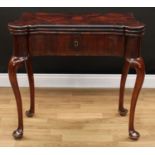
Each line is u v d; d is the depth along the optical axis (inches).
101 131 78.0
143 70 68.2
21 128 74.5
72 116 84.8
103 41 66.9
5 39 98.0
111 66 101.0
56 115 85.2
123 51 67.5
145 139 74.8
